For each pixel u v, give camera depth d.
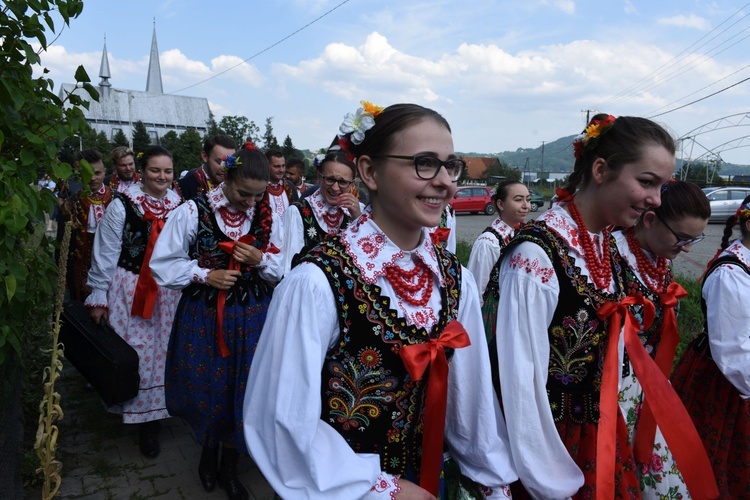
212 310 2.88
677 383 2.53
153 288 3.32
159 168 3.44
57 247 2.52
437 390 1.35
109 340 3.22
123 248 3.42
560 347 1.71
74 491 3.00
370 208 1.41
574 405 1.72
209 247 2.89
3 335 1.96
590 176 1.75
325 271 1.29
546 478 1.57
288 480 1.20
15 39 2.02
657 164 1.62
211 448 3.04
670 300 2.05
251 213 3.00
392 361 1.32
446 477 1.51
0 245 1.85
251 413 1.28
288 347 1.24
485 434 1.46
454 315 1.42
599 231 1.79
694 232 2.02
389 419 1.34
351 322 1.29
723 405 2.36
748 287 2.10
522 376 1.60
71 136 2.27
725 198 19.66
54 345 2.04
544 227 1.73
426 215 1.31
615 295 1.77
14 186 1.90
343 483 1.18
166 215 3.54
